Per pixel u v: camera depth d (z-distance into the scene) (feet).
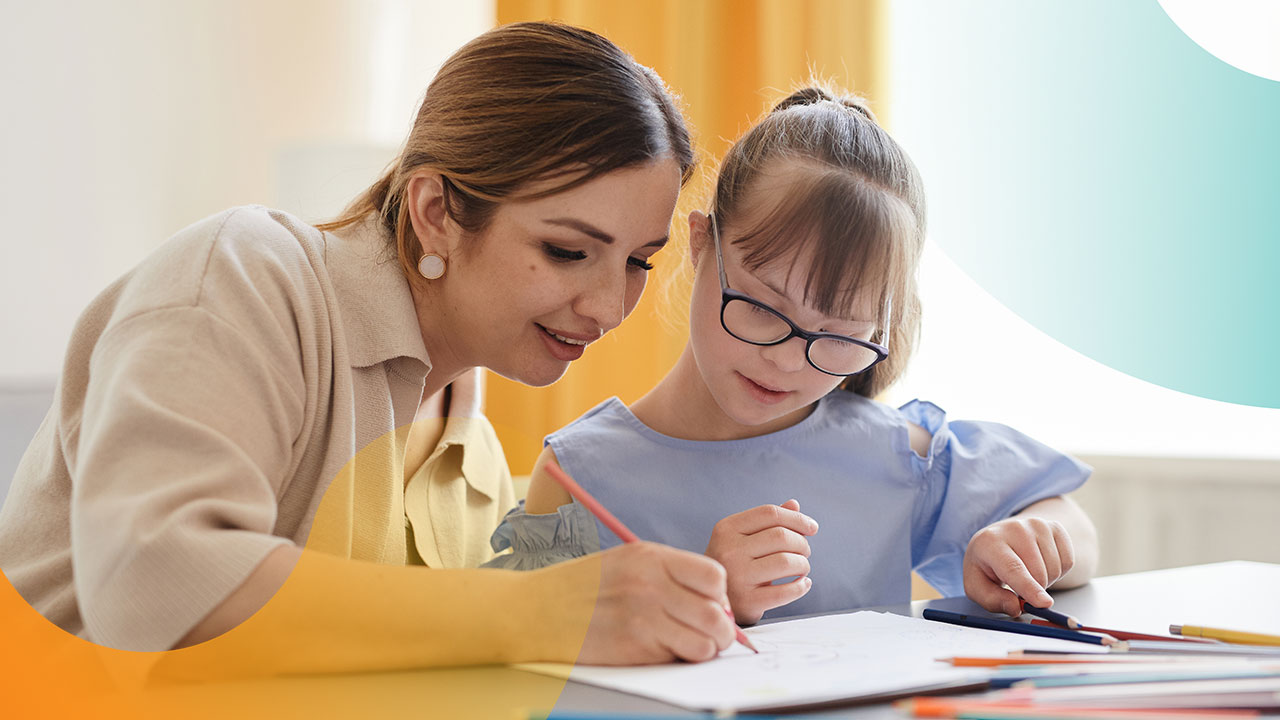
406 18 8.39
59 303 7.11
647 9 7.27
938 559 3.48
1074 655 1.90
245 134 7.93
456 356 2.81
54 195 7.08
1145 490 6.47
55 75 7.07
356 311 2.60
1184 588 3.05
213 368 2.06
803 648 2.07
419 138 2.68
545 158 2.43
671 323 3.99
